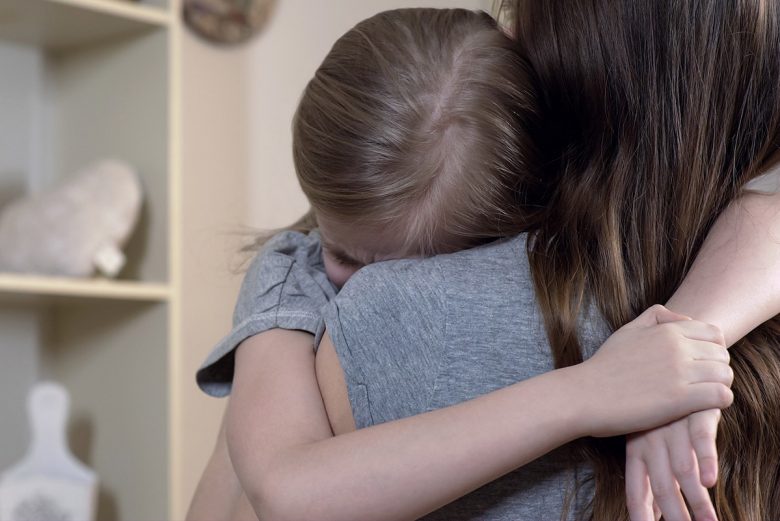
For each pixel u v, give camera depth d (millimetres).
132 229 2008
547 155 814
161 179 2023
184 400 2441
